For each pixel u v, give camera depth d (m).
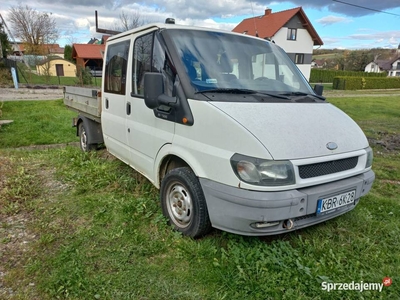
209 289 2.27
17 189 3.91
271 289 2.24
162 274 2.41
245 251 2.62
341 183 2.61
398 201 4.00
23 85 22.86
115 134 4.28
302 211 2.37
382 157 6.40
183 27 3.28
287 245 2.76
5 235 2.93
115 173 4.50
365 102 17.83
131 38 3.77
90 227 3.08
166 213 3.18
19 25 41.78
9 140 7.02
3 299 2.12
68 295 2.17
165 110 3.05
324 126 2.69
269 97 2.92
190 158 2.72
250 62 3.34
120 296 2.18
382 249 2.82
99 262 2.53
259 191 2.27
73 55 43.38
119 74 4.05
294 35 33.72
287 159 2.28
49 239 2.82
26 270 2.41
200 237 2.89
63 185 4.21
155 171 3.34
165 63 3.04
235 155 2.35
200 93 2.73
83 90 5.59
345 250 2.76
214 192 2.47
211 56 3.11
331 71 45.66
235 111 2.51
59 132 8.02
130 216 3.25
